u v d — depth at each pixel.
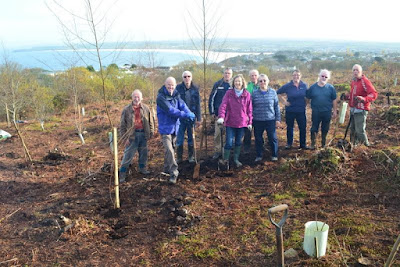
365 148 5.90
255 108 6.03
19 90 11.59
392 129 7.78
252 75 6.70
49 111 14.00
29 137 9.82
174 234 3.99
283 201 4.68
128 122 5.55
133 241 3.90
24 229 4.26
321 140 7.07
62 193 5.38
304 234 3.53
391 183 4.78
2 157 7.69
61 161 7.09
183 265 3.43
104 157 7.32
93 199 5.04
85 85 15.02
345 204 4.45
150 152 7.34
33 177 6.21
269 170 5.75
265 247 3.62
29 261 3.59
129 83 17.03
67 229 4.12
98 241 3.93
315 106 6.31
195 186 5.30
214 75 14.00
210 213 4.45
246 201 4.75
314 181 5.16
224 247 3.67
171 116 5.42
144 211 4.59
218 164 6.12
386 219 3.97
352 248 3.48
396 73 17.69
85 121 12.05
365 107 6.10
